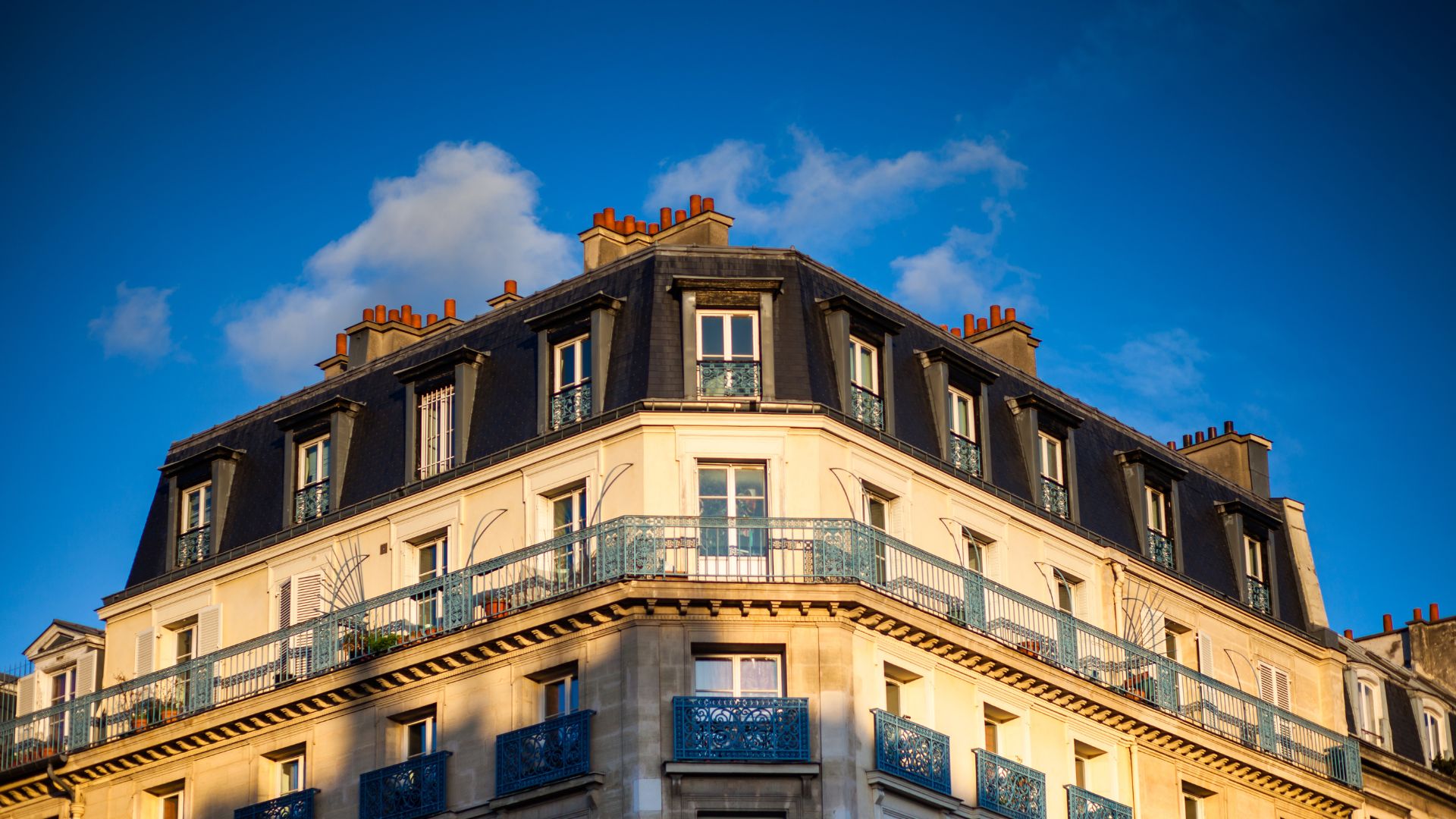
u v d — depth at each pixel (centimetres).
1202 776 5662
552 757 4828
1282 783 5834
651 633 4812
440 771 5003
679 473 4975
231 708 5362
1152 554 5784
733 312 5116
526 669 4969
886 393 5250
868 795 4812
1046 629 5362
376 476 5450
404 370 5441
